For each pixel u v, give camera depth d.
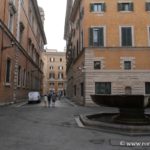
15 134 10.71
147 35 32.31
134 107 12.67
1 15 25.69
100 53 32.16
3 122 14.67
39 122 14.96
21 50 37.00
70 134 10.83
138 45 32.09
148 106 12.47
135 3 32.97
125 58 31.88
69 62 59.09
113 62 31.92
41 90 76.88
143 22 32.56
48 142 9.16
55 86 100.81
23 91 40.34
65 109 26.12
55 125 13.69
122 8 33.03
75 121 15.50
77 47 41.06
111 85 31.61
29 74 47.38
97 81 31.72
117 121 13.32
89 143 9.05
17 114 19.78
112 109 26.83
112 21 32.69
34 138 9.88
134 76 31.59
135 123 12.63
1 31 25.48
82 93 34.03
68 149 8.12
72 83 49.94
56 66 101.62
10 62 30.27
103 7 32.97
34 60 56.25
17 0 34.19
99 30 32.66
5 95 28.14
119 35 32.38
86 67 31.95
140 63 31.77
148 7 32.91
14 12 31.80
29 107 28.73
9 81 30.06
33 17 53.56
